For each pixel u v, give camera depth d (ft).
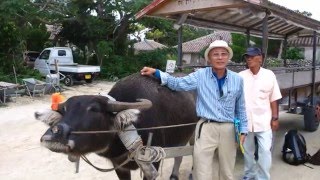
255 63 14.70
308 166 19.01
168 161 19.56
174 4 20.08
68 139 8.39
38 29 75.36
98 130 9.16
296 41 40.50
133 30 75.10
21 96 43.01
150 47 92.94
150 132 10.87
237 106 11.59
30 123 29.50
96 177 17.29
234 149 11.71
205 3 18.69
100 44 68.03
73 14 64.03
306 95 26.12
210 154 11.57
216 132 11.39
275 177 17.44
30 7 54.95
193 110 14.11
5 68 54.29
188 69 21.47
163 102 12.18
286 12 18.35
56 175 17.61
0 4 50.65
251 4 16.76
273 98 15.15
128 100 11.19
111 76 67.62
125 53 77.61
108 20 71.31
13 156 20.54
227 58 11.05
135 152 10.14
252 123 14.71
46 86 45.44
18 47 56.85
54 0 59.06
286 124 29.01
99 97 9.47
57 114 9.18
